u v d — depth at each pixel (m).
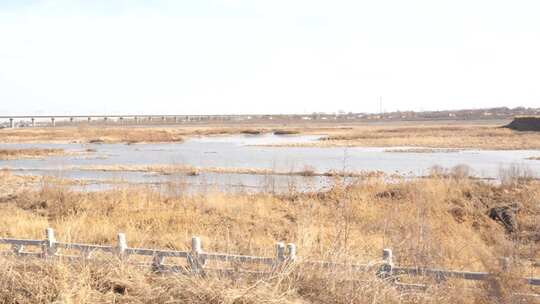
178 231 15.05
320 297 6.97
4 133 89.94
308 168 32.62
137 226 15.98
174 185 22.09
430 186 20.41
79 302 6.91
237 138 80.62
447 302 7.23
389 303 6.98
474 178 26.80
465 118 152.00
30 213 18.45
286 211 18.09
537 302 7.34
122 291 7.62
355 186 22.00
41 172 34.31
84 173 34.12
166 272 8.20
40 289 7.11
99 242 13.25
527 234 14.24
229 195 21.19
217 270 7.68
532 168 34.06
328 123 142.25
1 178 29.89
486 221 16.33
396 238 10.20
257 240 13.03
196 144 66.62
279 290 6.95
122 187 23.25
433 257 9.31
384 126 106.69
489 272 7.57
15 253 9.18
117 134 84.75
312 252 8.59
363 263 8.07
